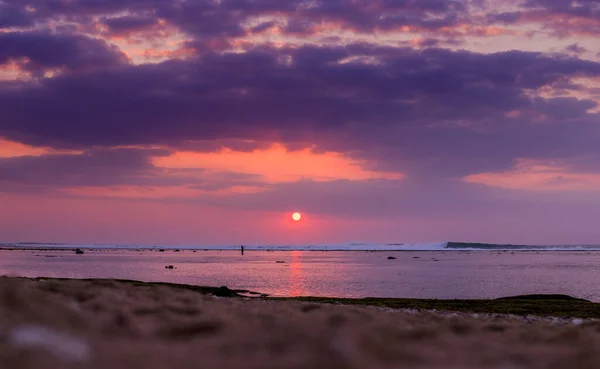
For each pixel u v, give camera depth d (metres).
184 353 7.27
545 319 25.89
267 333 9.07
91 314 10.24
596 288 89.12
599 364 7.48
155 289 17.08
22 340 6.52
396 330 10.56
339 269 146.88
